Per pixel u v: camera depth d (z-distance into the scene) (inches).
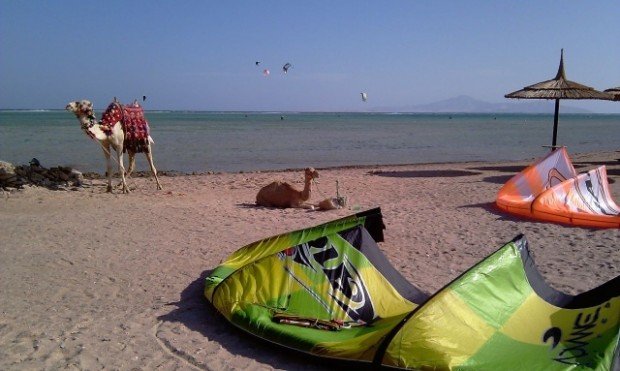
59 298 268.4
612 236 368.5
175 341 219.9
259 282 241.6
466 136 1899.6
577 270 304.8
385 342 184.1
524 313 207.2
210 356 207.0
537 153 1197.7
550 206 418.0
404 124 3307.1
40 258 332.2
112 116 553.3
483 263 217.2
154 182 665.0
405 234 385.7
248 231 401.7
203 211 472.4
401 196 550.3
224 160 999.6
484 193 555.2
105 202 515.2
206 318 244.4
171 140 1485.0
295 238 298.4
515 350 185.2
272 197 495.5
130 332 228.5
